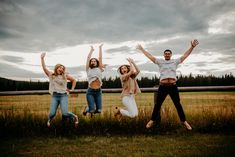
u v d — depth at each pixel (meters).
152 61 6.63
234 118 7.22
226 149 5.49
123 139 6.51
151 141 6.29
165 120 7.22
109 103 20.73
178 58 6.51
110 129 7.16
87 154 5.38
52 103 6.75
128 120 7.23
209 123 7.18
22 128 7.10
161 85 6.47
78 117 7.34
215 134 6.83
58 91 6.71
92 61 6.99
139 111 7.42
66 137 6.79
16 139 6.65
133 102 6.74
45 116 7.46
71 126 7.14
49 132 7.13
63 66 6.82
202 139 6.34
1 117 7.34
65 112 6.75
